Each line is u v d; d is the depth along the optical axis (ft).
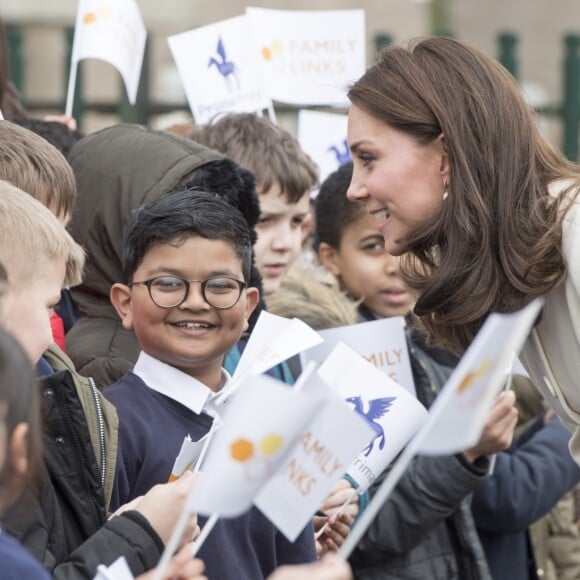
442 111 15.80
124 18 25.18
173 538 10.82
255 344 15.88
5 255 13.20
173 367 16.49
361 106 16.30
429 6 60.13
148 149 19.71
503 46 43.80
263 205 22.79
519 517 21.31
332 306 20.99
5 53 26.68
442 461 19.33
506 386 19.47
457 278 15.69
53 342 15.71
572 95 44.14
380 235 22.81
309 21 27.40
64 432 14.38
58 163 17.11
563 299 15.74
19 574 10.11
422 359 21.36
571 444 16.80
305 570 10.71
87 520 14.34
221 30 26.50
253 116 23.81
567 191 15.56
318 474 12.06
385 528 19.39
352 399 16.93
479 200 15.57
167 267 16.26
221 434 11.13
